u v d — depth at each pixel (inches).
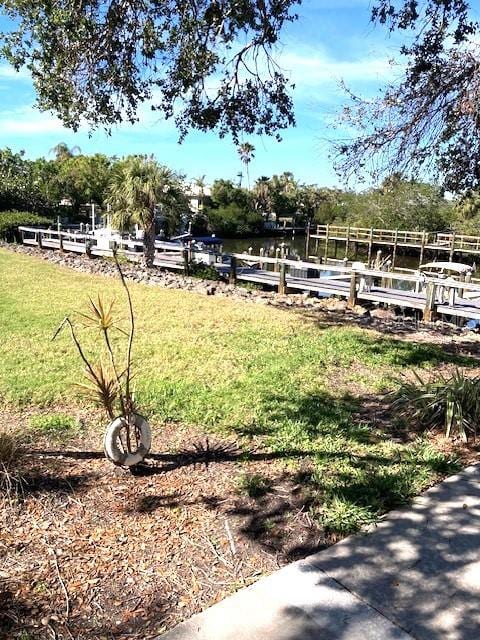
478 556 117.2
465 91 222.8
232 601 103.2
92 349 275.9
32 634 94.9
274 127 248.8
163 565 114.8
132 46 217.5
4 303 388.2
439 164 249.4
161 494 142.9
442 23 211.5
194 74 227.5
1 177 1295.5
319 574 111.0
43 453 162.4
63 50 207.3
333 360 271.4
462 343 328.8
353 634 94.9
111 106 231.1
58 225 860.6
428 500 140.6
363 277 492.4
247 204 2240.4
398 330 361.4
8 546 119.8
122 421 147.1
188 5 207.8
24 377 230.1
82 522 129.9
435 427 189.2
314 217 2427.4
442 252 1304.1
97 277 540.4
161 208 600.4
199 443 173.2
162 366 251.3
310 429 184.7
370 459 163.3
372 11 215.3
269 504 138.0
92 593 105.9
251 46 222.8
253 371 247.9
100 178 1498.5
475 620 98.6
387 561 115.3
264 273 604.7
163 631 96.3
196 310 390.6
